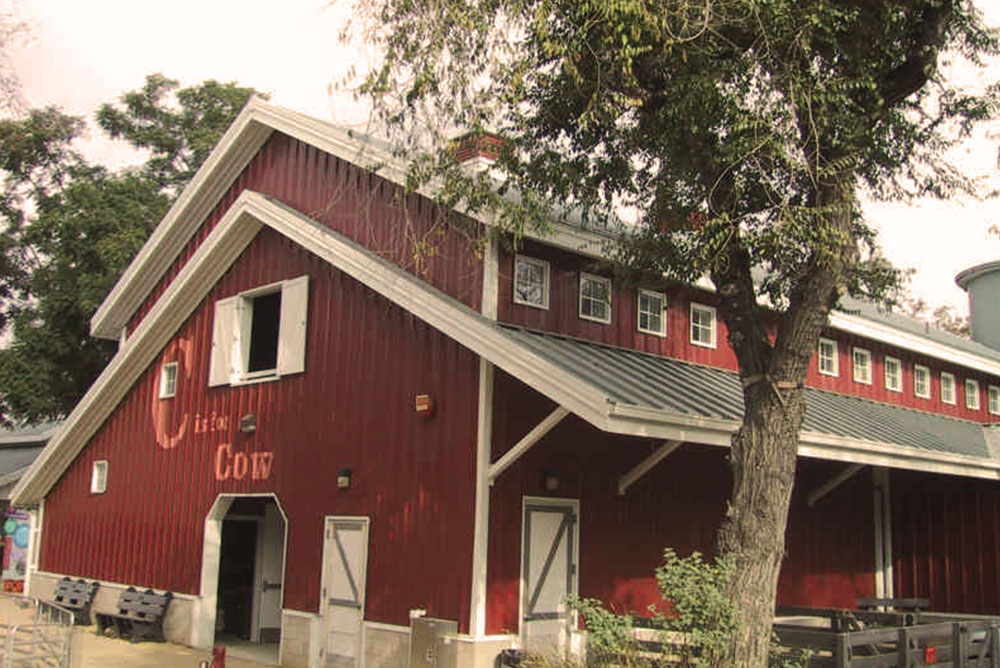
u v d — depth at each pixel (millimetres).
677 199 10320
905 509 19453
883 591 18672
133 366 17766
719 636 7820
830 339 19375
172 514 16234
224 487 15172
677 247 10711
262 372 14836
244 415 15086
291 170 15820
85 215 26297
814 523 17078
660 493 13422
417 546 11648
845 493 18125
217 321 16062
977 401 24109
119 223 26375
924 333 23281
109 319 19375
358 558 12445
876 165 10258
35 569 19547
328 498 13133
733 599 8148
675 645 8109
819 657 8867
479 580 10766
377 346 12930
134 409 17828
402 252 13320
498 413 11289
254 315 17797
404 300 11938
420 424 12000
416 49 9008
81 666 12789
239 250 16016
